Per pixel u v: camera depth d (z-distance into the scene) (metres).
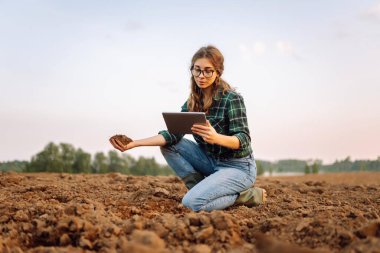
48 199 4.55
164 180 6.84
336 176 14.00
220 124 4.06
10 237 3.00
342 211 3.46
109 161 36.91
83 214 3.24
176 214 3.71
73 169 29.73
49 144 27.94
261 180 8.35
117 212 3.85
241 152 4.01
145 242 2.39
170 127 3.95
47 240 2.97
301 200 4.88
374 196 5.65
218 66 3.94
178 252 2.47
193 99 4.17
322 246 2.64
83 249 2.71
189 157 4.33
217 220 2.91
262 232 3.02
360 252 2.35
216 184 3.91
